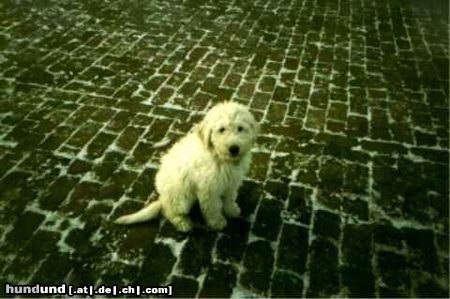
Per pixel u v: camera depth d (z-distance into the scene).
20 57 6.94
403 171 4.89
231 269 3.71
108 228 4.05
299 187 4.61
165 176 3.84
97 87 6.27
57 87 6.21
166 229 4.05
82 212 4.21
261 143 5.24
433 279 3.69
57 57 7.00
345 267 3.77
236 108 3.50
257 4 9.62
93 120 5.55
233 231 4.07
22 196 4.35
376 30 8.53
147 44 7.59
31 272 3.63
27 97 5.95
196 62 7.07
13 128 5.32
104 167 4.78
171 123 5.57
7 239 3.90
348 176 4.79
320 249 3.92
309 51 7.59
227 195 4.00
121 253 3.82
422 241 4.04
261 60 7.22
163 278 3.63
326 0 10.00
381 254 3.89
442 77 6.92
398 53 7.65
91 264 3.71
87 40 7.61
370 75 6.91
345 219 4.24
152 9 9.07
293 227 4.13
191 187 3.78
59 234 3.97
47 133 5.27
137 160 4.91
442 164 5.02
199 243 3.93
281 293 3.54
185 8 9.22
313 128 5.57
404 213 4.34
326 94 6.34
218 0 9.72
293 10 9.37
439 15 9.31
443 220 4.28
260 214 4.27
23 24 8.06
